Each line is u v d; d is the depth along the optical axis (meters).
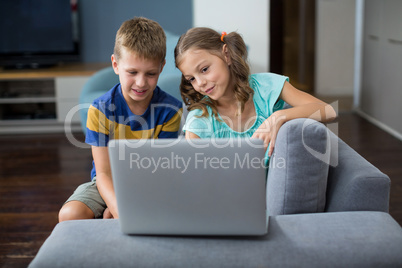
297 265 1.12
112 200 1.58
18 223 2.64
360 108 4.96
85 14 4.92
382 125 4.35
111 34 4.97
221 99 1.61
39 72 4.48
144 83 1.56
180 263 1.12
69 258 1.14
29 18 4.70
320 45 6.06
